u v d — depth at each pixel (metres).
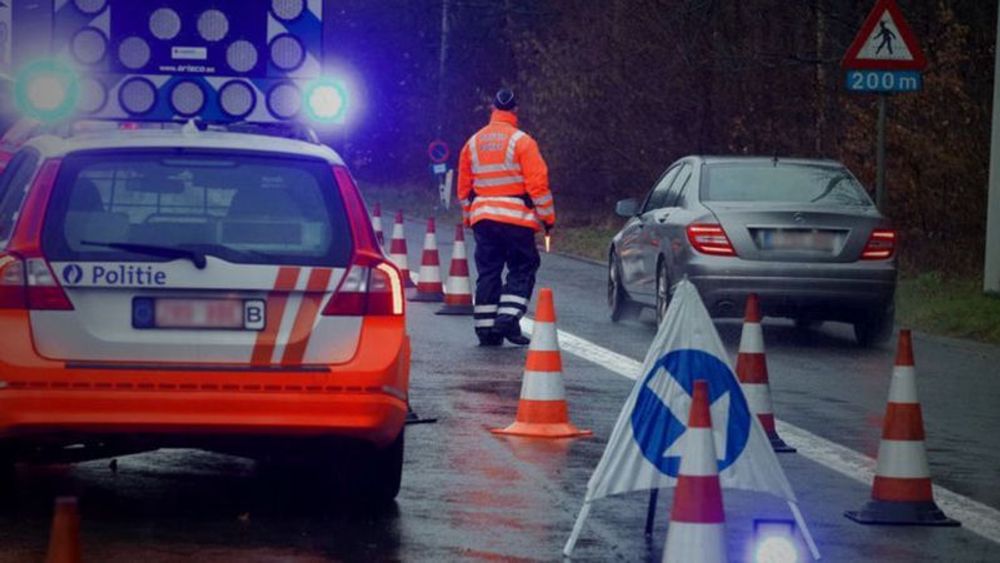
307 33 21.20
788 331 37.72
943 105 46.38
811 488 19.97
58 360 16.73
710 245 33.50
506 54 99.12
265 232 17.17
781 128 56.88
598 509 18.39
